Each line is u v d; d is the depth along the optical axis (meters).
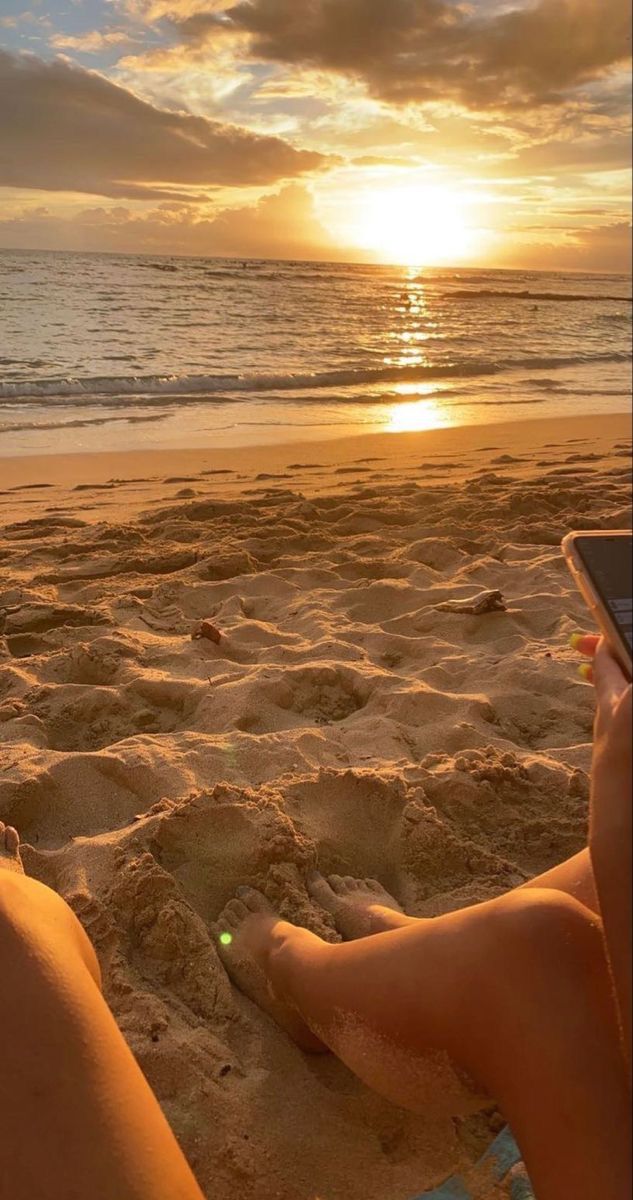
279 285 14.11
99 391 6.14
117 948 1.79
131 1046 1.55
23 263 3.79
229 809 2.13
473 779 2.40
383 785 2.30
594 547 1.00
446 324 18.59
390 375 11.54
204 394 7.96
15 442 5.47
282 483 6.45
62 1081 1.00
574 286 41.62
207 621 3.46
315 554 4.63
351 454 7.66
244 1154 1.39
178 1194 0.96
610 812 0.85
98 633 3.48
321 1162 1.40
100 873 1.98
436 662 3.33
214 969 1.75
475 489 6.34
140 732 2.77
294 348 11.27
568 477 6.85
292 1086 1.54
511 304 26.95
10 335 4.49
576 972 1.12
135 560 4.40
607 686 0.92
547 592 4.07
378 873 2.21
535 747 2.78
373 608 3.90
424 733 2.74
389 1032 1.29
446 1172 1.40
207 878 2.04
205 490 6.03
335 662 3.18
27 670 3.10
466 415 10.04
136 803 2.34
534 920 1.16
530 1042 1.09
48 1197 0.93
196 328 8.10
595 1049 1.05
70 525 5.04
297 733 2.65
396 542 4.92
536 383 12.92
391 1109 1.50
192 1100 1.47
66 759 2.41
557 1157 1.02
